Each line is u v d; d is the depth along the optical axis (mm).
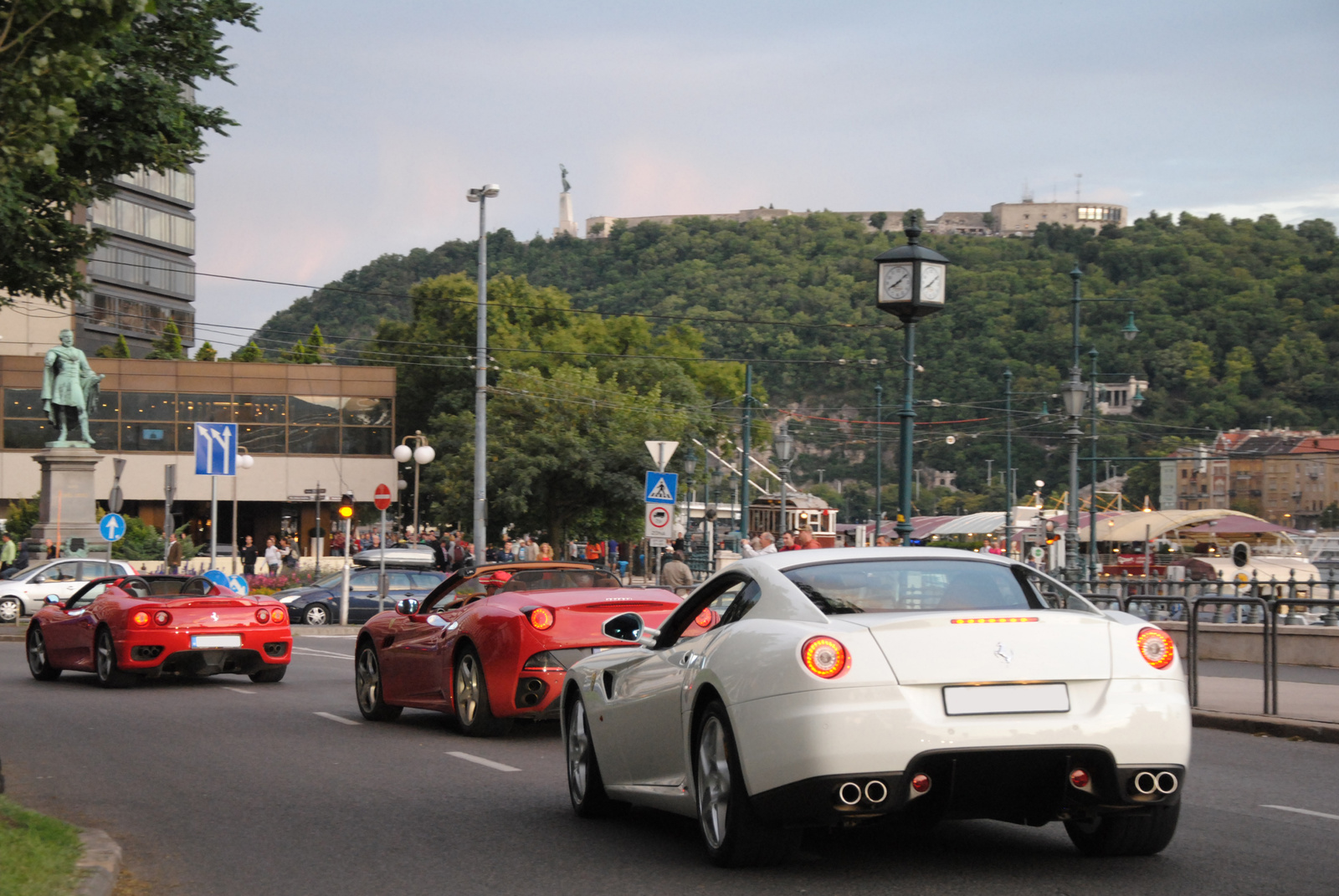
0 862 6227
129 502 71875
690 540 63281
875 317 126500
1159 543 54625
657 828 8328
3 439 70500
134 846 7898
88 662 18562
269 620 18469
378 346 86625
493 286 84500
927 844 7605
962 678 6188
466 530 60844
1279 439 107750
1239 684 17141
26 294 21859
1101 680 6348
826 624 6434
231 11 22000
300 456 74250
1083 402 34281
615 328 83625
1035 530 63250
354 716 14836
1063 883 6582
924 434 103000
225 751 11961
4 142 7992
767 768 6312
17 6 7750
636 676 7980
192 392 72875
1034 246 123375
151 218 93375
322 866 7328
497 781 10266
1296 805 8984
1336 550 58781
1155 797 6418
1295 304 115750
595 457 57312
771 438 89625
